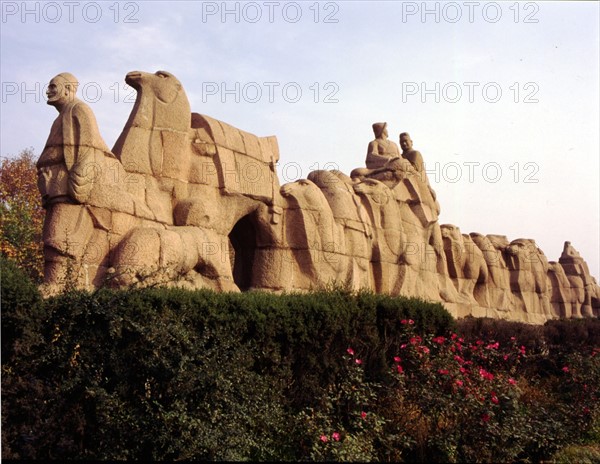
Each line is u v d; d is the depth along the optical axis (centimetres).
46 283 956
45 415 662
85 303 702
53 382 684
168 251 1025
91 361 697
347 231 1495
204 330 763
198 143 1212
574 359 1248
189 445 680
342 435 775
